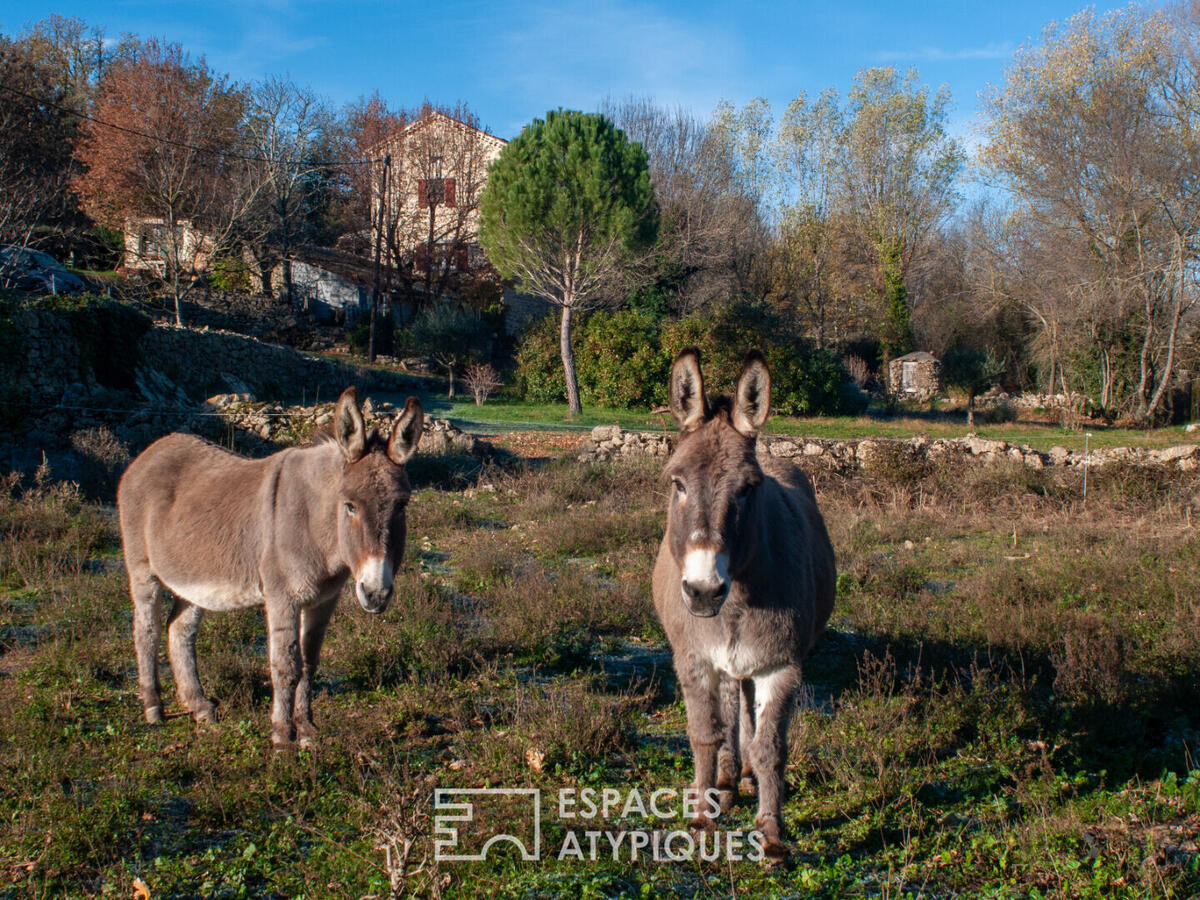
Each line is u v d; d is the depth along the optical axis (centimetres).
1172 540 995
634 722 490
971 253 4500
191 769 410
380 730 459
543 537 1012
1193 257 3100
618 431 1856
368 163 4100
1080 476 1438
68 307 1908
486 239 2759
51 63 4200
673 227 3547
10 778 389
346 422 389
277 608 427
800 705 500
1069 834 355
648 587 768
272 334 3409
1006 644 603
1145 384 3212
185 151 3331
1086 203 3278
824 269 4362
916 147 4269
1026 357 4212
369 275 4072
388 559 381
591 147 2602
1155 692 504
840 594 780
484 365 3328
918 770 420
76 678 522
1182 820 372
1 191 2670
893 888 323
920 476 1486
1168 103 3206
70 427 1612
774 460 489
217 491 463
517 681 552
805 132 4366
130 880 321
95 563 845
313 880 321
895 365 4419
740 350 2983
